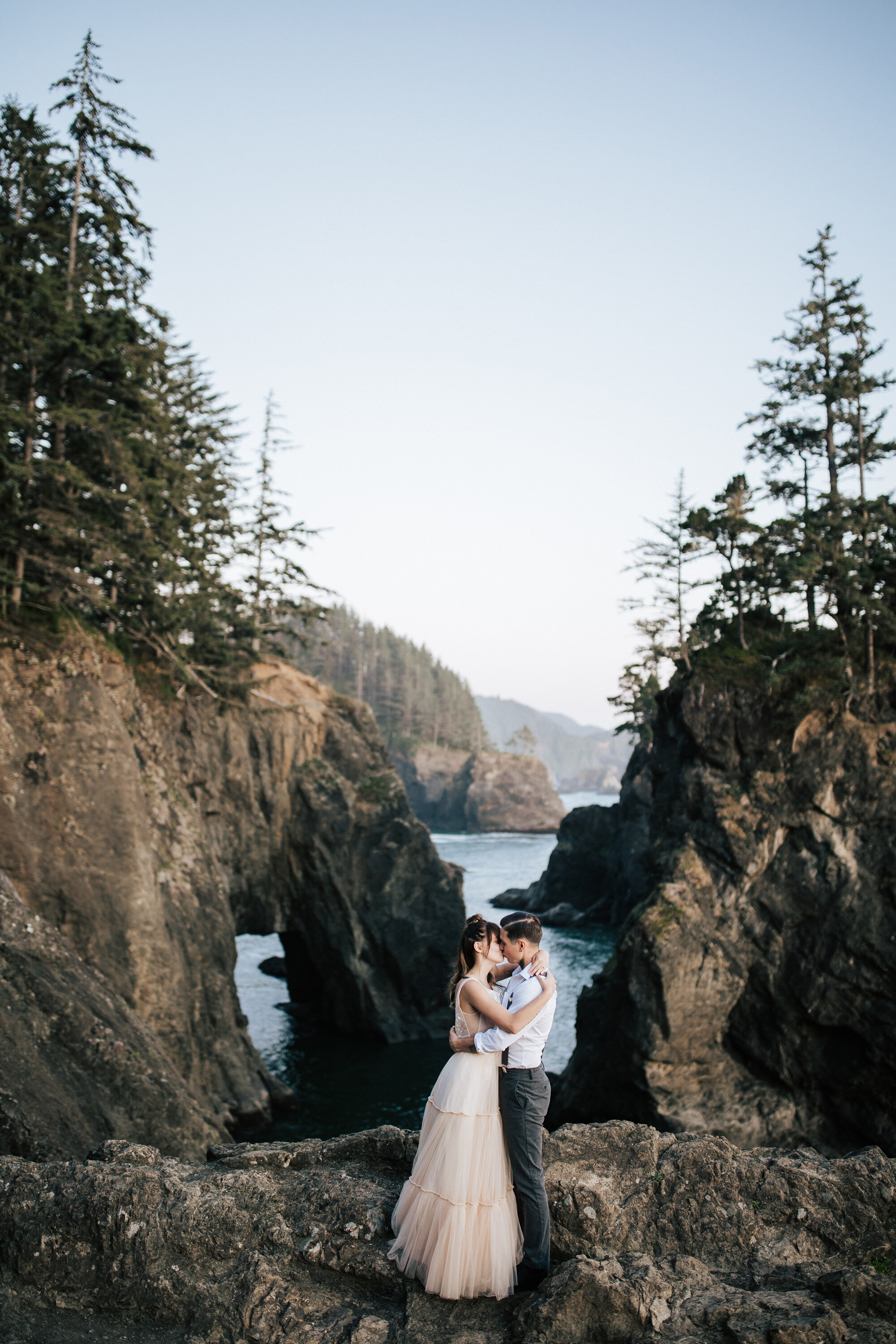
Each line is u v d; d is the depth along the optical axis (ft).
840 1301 16.21
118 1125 50.37
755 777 86.74
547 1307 15.78
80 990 54.95
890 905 78.48
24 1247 17.83
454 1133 17.21
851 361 98.68
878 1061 75.66
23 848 71.36
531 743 645.92
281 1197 19.61
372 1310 16.79
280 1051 118.83
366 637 606.55
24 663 76.84
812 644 92.68
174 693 109.60
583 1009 88.89
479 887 278.05
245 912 124.06
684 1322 15.71
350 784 137.18
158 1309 16.98
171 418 109.91
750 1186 19.29
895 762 82.38
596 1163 19.99
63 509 80.69
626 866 215.31
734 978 80.18
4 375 78.64
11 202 86.22
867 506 90.12
